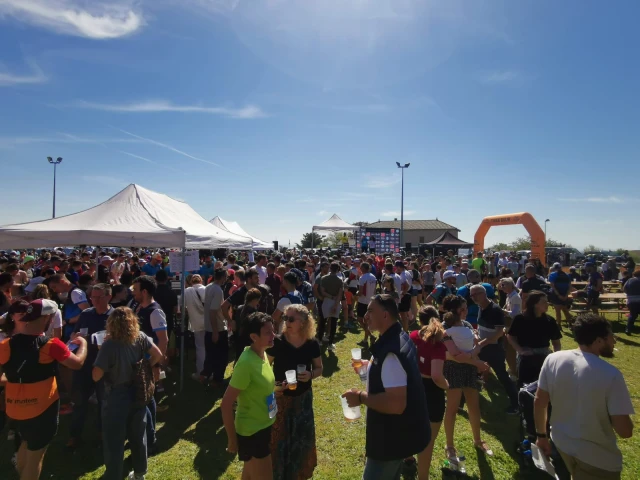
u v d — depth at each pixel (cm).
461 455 402
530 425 372
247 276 577
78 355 327
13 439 430
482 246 2064
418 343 344
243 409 269
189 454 406
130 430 323
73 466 383
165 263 1416
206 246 774
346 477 370
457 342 393
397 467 253
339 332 981
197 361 618
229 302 553
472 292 497
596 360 236
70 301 539
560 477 328
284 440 299
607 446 228
